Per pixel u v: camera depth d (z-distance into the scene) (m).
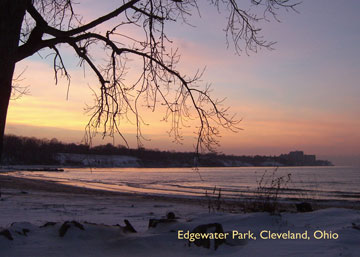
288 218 6.75
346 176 106.50
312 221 6.48
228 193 42.94
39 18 5.33
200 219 6.71
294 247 4.95
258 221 6.40
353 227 5.65
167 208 21.66
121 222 12.60
